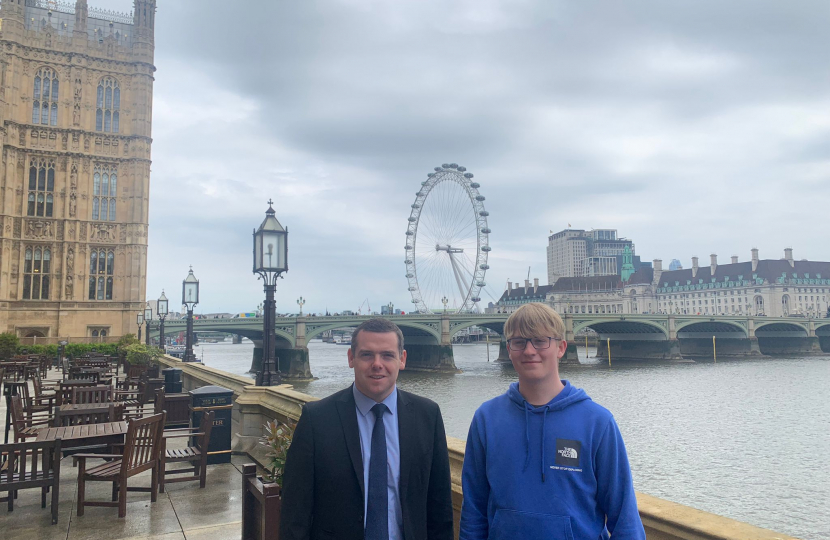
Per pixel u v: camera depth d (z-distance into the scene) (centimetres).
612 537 325
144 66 6638
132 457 812
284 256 1364
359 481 376
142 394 1368
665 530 371
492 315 10556
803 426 4606
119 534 711
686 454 3709
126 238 6494
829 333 14762
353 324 9206
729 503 2766
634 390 7050
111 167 6512
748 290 19862
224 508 809
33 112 6262
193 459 939
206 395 1051
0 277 5838
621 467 329
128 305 6391
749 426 4628
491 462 353
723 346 13900
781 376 8688
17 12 6119
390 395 400
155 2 6869
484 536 360
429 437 401
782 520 2541
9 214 5950
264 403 1097
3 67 5959
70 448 934
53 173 6312
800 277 19812
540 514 328
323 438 381
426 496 397
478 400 6238
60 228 6272
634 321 11675
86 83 6444
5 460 849
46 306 6141
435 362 10325
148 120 6650
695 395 6544
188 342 3033
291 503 376
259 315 8600
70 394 1323
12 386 1255
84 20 6469
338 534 372
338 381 8269
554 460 334
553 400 347
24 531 719
